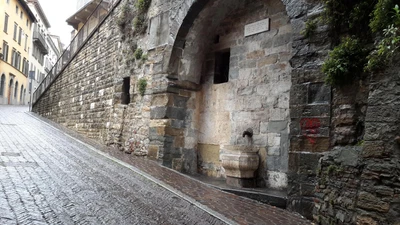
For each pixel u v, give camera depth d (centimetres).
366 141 423
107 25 1376
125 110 1117
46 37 6341
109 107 1252
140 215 484
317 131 550
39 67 5822
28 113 2578
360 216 415
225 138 902
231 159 771
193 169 960
